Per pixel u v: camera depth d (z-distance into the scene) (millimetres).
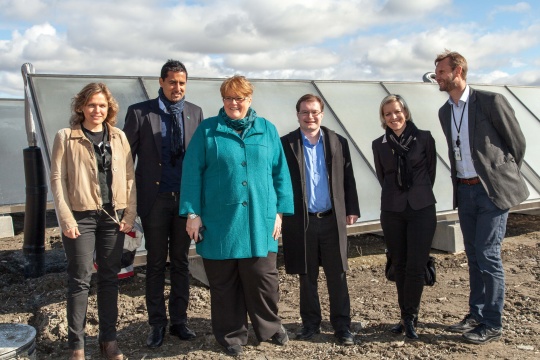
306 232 4648
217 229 4340
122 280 6672
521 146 4672
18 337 3918
